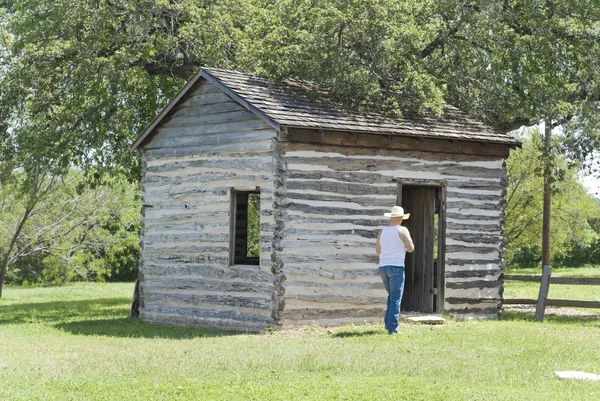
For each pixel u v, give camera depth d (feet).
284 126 51.72
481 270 60.75
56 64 77.77
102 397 31.76
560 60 77.82
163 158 61.00
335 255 54.24
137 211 120.16
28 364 39.22
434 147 58.49
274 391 32.14
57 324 60.90
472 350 42.16
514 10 77.71
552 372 36.35
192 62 80.94
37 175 79.87
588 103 73.77
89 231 115.55
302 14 68.28
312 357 39.37
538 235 127.13
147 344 46.29
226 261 55.98
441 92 63.67
